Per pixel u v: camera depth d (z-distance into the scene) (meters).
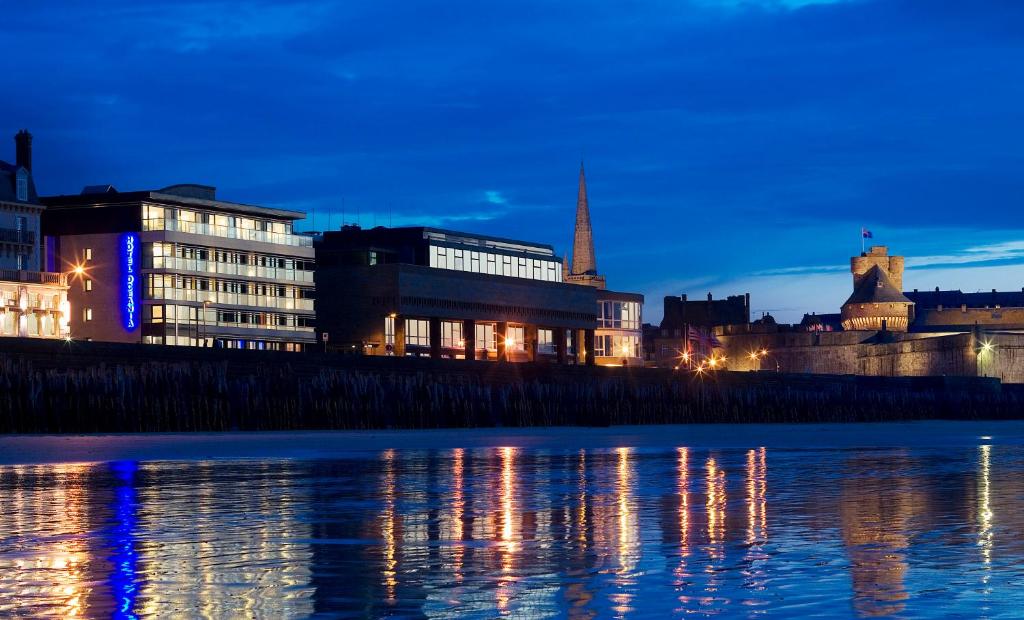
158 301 143.25
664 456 66.00
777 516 34.97
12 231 133.75
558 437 93.56
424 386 110.81
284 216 160.50
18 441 74.12
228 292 151.62
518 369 126.62
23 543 29.48
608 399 131.38
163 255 143.75
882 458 64.50
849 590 23.34
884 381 171.12
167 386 90.81
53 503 38.72
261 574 25.20
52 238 147.00
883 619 20.98
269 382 97.94
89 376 86.44
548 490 43.72
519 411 119.25
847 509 36.75
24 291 132.75
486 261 190.00
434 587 23.80
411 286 165.88
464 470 54.06
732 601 22.44
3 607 21.92
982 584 23.89
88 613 21.44
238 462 59.16
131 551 28.23
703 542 29.59
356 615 21.34
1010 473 52.22
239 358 97.75
